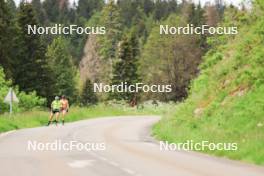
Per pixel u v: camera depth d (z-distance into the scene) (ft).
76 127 259.19
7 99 273.75
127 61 580.30
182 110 227.40
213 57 250.16
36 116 311.68
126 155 134.82
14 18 444.96
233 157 128.36
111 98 572.92
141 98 588.50
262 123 152.66
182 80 608.60
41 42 473.67
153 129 240.94
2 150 147.23
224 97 197.06
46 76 477.77
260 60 190.39
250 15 234.79
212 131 165.68
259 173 102.58
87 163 118.21
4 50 427.33
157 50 631.56
